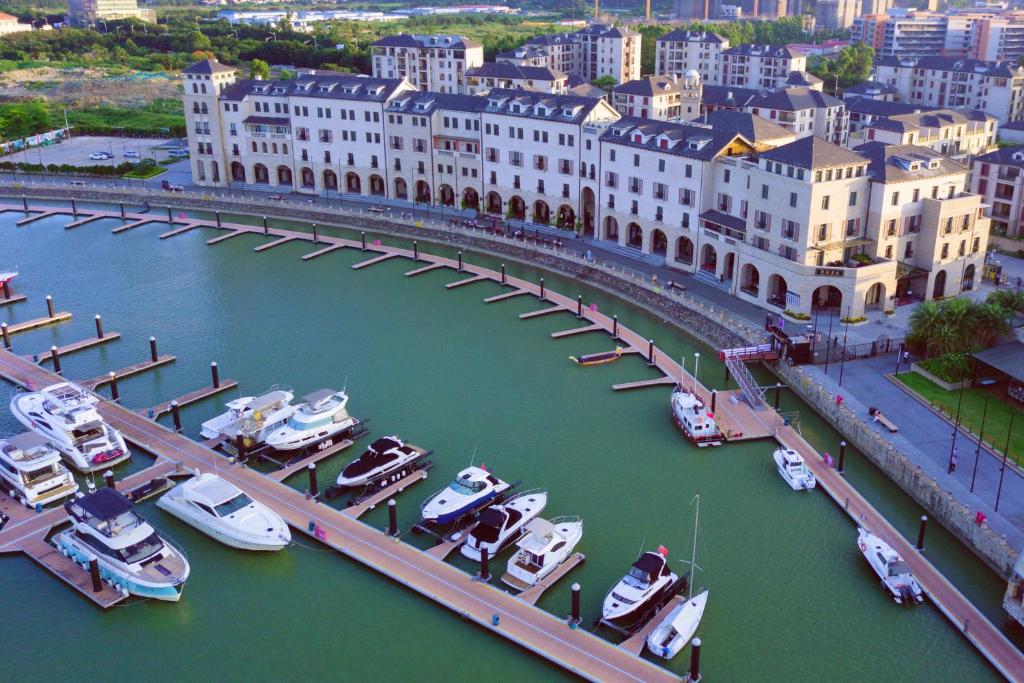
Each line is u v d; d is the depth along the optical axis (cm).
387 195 17375
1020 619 5966
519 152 15400
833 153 10894
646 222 13688
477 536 6944
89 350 10888
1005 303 10269
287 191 18138
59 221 16575
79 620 6347
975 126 17550
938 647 6050
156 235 15750
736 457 8450
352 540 7088
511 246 14512
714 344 10919
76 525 6794
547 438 8781
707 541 7169
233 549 7069
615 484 7975
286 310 12212
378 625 6269
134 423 8969
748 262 11700
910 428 8512
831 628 6216
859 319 10800
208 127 18350
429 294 12875
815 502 7731
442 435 8806
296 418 8431
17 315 12056
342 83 17388
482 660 5941
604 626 6191
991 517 7125
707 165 12369
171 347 10962
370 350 10862
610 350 10931
